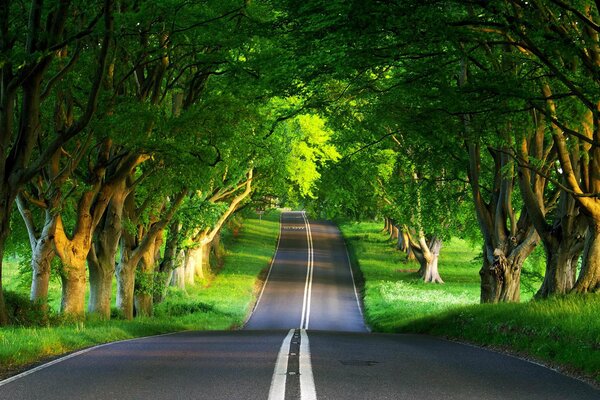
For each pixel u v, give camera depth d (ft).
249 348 43.27
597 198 69.41
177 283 175.22
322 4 52.01
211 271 217.97
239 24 72.59
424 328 83.10
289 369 31.68
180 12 69.05
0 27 59.36
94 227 87.20
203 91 91.45
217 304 160.04
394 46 55.72
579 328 46.98
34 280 84.38
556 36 53.01
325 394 24.97
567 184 68.23
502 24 53.42
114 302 166.20
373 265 235.20
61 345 45.96
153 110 73.20
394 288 185.37
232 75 78.33
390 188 127.13
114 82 80.84
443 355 41.52
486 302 95.55
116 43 68.54
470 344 57.88
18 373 32.42
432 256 207.82
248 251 267.59
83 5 61.72
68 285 85.20
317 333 71.15
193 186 85.92
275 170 142.41
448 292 182.29
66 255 84.58
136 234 101.76
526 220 93.35
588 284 71.92
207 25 70.85
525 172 78.84
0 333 47.11
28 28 58.75
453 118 62.34
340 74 62.54
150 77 82.33
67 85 72.59
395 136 113.29
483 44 58.44
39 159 64.44
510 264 93.09
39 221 101.60
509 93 55.52
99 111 74.13
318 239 317.83
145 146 74.79
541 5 52.95
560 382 30.83
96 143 83.05
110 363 35.58
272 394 24.77
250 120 81.35
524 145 76.95
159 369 32.55
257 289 196.13
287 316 151.53
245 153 102.22
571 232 79.10
